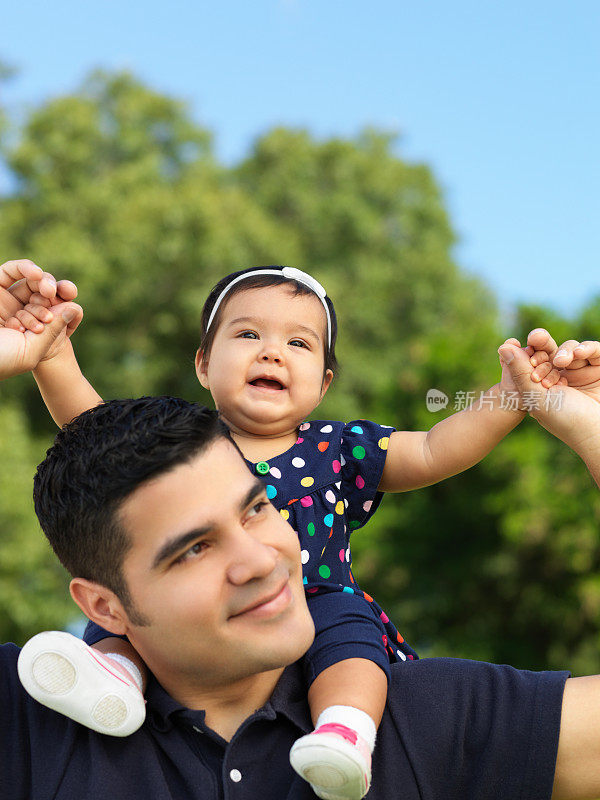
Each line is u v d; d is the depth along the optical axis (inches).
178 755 55.2
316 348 80.7
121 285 647.8
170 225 655.1
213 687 55.6
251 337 79.1
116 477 52.6
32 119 736.3
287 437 79.2
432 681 60.5
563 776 57.4
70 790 54.5
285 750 56.2
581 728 57.2
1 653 60.6
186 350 666.2
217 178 785.6
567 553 401.4
